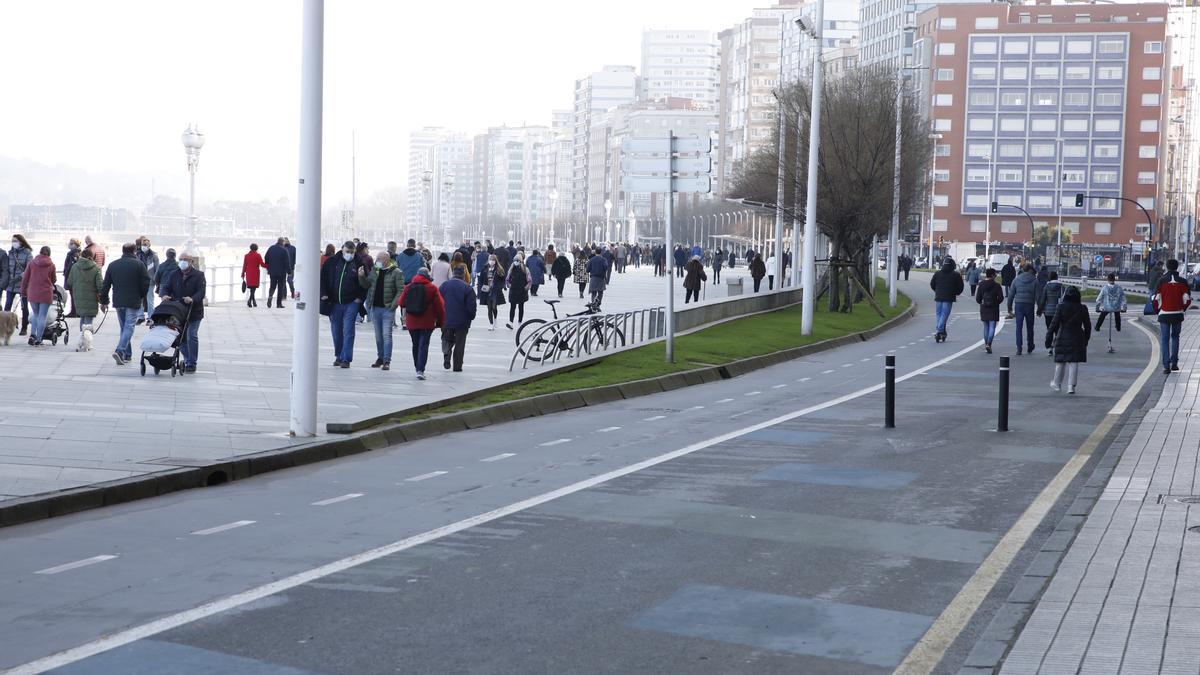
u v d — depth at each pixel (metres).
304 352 14.46
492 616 7.54
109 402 16.80
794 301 50.47
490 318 33.41
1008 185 160.62
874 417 18.16
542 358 23.97
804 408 19.36
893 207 54.62
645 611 7.71
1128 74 156.75
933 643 7.13
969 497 11.80
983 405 19.84
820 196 53.25
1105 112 157.62
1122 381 24.06
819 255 72.88
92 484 11.12
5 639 6.96
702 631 7.31
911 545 9.70
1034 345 34.19
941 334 36.06
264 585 8.19
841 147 54.81
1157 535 9.62
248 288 39.09
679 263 81.69
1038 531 10.27
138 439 13.76
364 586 8.20
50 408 15.96
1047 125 159.38
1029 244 153.88
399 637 7.09
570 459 13.92
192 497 11.47
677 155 25.59
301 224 14.48
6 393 17.27
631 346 27.98
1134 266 123.75
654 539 9.76
